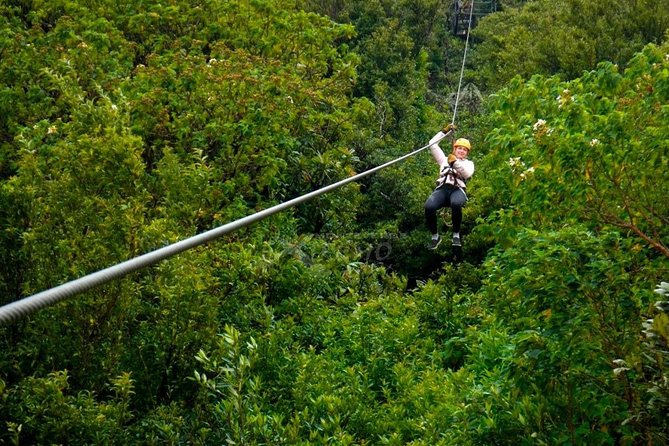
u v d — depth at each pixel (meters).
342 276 13.38
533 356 6.59
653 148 7.68
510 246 8.69
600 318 6.34
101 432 6.76
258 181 13.54
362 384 9.86
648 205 7.62
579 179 7.78
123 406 7.04
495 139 9.48
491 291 8.48
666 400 5.37
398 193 23.86
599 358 6.52
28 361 7.57
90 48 13.75
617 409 6.68
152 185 9.98
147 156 13.28
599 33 31.03
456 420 8.16
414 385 9.88
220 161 13.20
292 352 9.92
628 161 7.61
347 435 7.63
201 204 10.20
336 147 17.09
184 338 8.03
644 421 6.27
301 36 18.02
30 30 14.80
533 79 9.88
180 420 7.31
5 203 7.62
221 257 10.31
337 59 18.14
